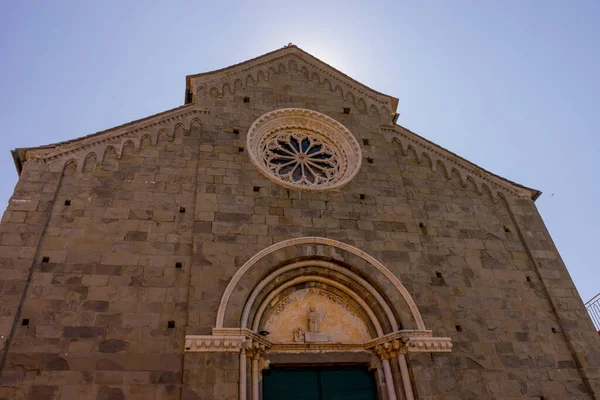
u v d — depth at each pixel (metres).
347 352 14.73
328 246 15.96
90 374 11.96
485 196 19.92
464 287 16.52
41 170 15.52
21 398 11.26
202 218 15.45
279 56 22.23
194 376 12.20
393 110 22.61
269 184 17.14
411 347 14.16
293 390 13.86
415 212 18.28
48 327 12.43
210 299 13.66
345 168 19.33
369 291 15.43
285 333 14.77
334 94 21.69
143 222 15.14
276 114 19.88
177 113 18.59
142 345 12.68
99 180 15.86
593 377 15.23
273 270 14.98
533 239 18.91
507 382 14.62
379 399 14.04
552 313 16.83
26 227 14.04
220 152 17.67
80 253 13.95
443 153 20.81
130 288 13.59
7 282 12.82
